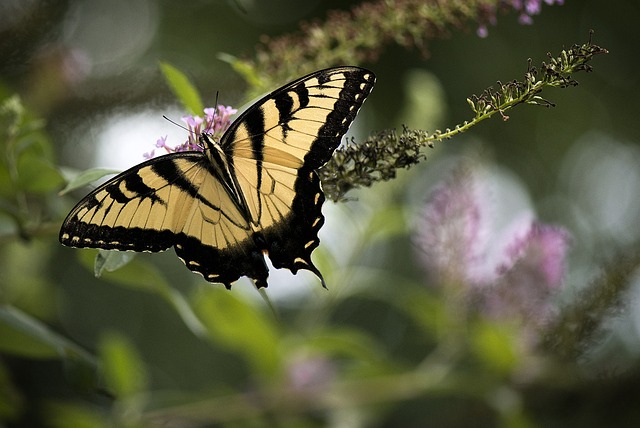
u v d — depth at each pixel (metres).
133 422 1.07
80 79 1.08
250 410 1.09
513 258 1.09
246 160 0.98
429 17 0.99
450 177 1.10
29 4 1.07
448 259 1.10
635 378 1.06
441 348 1.11
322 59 1.00
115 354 1.06
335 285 1.11
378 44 1.00
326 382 1.11
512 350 1.07
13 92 1.06
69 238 0.96
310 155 0.97
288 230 0.98
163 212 0.98
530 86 0.93
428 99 1.09
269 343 1.08
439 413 1.21
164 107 1.06
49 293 1.15
